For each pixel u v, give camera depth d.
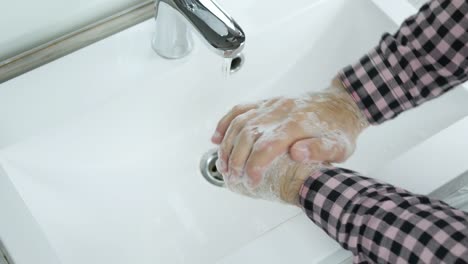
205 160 0.81
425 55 0.63
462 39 0.61
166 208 0.75
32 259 0.59
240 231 0.75
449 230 0.53
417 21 0.64
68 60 0.74
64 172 0.72
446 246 0.52
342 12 0.83
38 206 0.68
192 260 0.71
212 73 0.78
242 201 0.77
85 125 0.71
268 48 0.81
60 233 0.68
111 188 0.75
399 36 0.66
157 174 0.78
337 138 0.64
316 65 0.86
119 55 0.74
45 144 0.70
